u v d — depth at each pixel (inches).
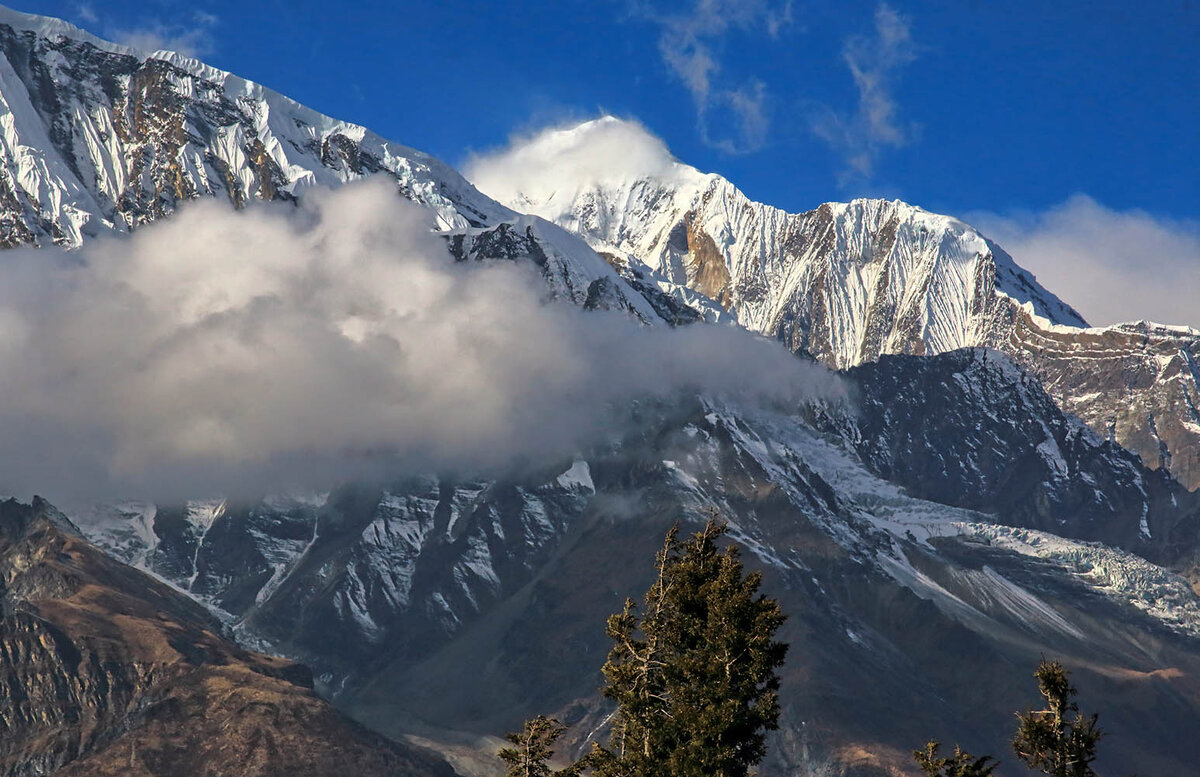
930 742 3277.6
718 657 3865.7
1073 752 2925.7
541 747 3909.9
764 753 3900.1
